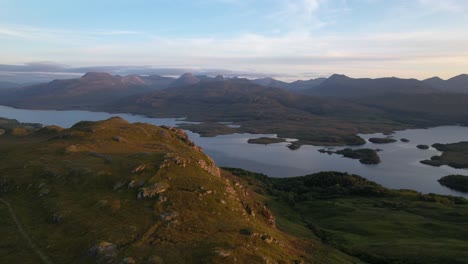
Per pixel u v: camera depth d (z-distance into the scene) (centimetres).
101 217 7056
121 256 5647
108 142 13000
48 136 16000
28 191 8575
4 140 15475
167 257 5672
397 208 16338
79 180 8750
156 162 9631
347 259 9619
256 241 6994
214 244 6206
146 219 7000
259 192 18800
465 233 12106
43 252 5966
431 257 9700
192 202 7994
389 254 10275
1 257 5797
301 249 8938
